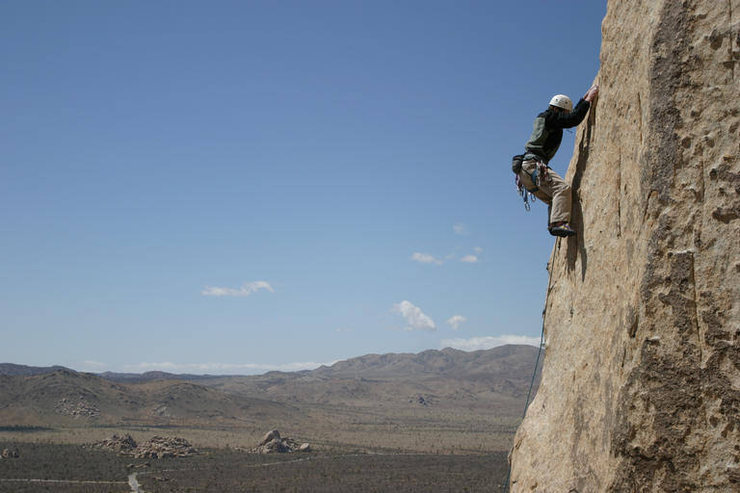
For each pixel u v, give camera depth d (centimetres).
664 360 670
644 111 738
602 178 875
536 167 966
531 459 997
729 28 674
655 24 721
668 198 688
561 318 1012
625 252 774
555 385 1005
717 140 670
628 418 691
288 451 16862
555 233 938
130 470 12925
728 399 635
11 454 13450
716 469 635
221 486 11088
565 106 966
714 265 657
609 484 714
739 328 636
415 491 10644
